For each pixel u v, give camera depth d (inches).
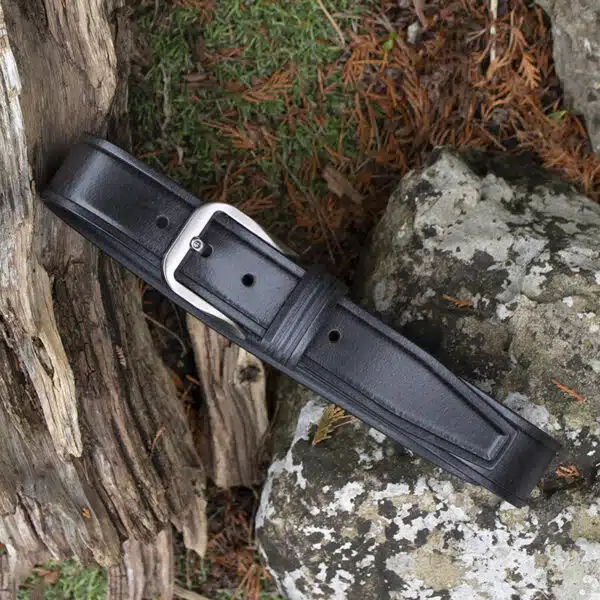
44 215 21.2
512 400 21.8
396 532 21.8
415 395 20.9
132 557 25.0
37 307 20.6
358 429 22.5
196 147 25.2
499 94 25.3
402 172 25.6
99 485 22.8
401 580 22.0
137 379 23.3
